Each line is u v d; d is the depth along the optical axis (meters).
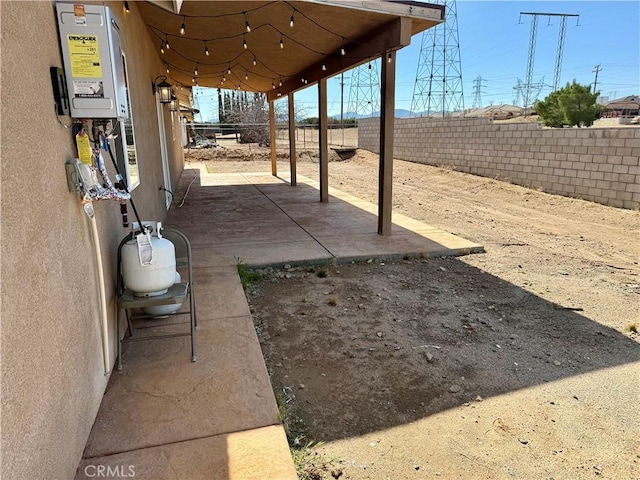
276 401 2.27
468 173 12.34
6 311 1.15
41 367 1.37
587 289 4.12
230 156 19.62
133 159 3.70
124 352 2.58
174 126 10.92
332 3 4.25
